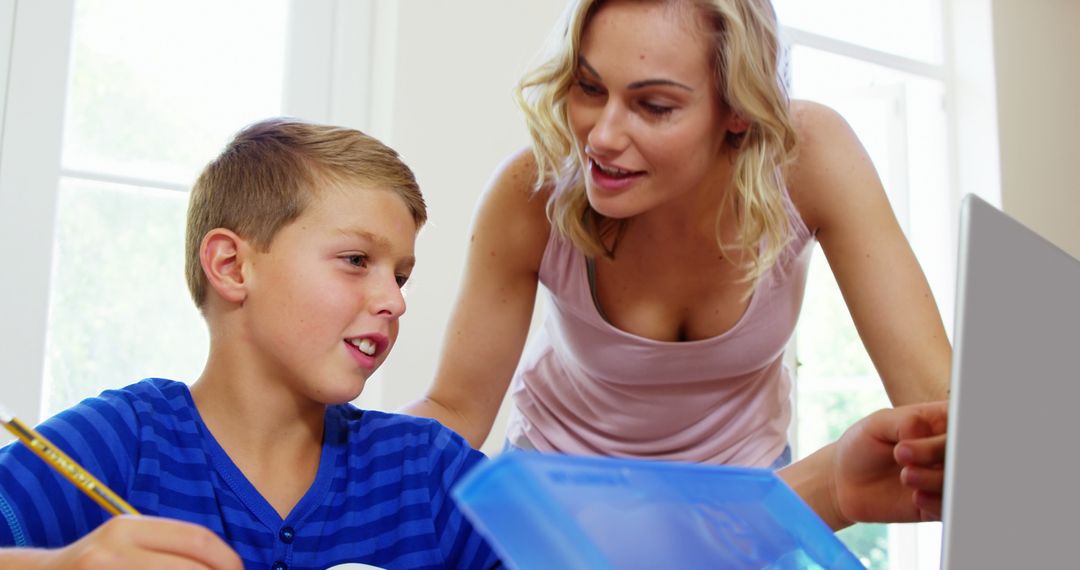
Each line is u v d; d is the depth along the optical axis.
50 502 0.65
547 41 1.01
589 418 1.30
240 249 0.76
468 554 0.80
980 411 0.42
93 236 1.82
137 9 1.87
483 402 1.24
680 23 0.91
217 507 0.73
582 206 1.10
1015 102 3.14
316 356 0.75
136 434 0.73
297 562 0.74
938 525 3.00
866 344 1.14
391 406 1.92
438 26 2.01
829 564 0.45
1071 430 0.45
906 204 3.07
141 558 0.47
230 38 1.95
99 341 1.82
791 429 2.78
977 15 3.16
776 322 1.19
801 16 3.03
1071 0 3.31
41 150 1.75
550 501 0.35
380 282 0.77
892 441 0.75
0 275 1.71
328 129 0.81
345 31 2.01
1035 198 3.15
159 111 1.89
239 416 0.76
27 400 1.72
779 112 1.02
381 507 0.79
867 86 3.11
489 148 2.06
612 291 1.18
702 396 1.24
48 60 1.76
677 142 0.93
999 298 0.44
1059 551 0.42
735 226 1.12
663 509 0.39
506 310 1.21
